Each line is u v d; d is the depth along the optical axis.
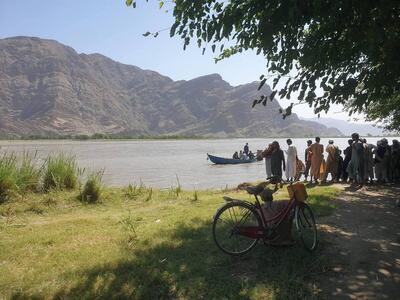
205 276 5.99
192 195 14.80
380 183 15.35
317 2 5.79
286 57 6.57
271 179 7.17
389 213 9.99
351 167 15.47
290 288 5.54
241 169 41.22
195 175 35.38
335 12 5.73
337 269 6.20
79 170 15.88
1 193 12.45
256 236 6.83
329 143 16.41
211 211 10.79
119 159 59.47
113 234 8.65
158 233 8.48
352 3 5.64
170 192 15.33
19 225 9.84
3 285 5.87
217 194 15.04
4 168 13.16
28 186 13.88
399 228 8.55
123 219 10.15
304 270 6.11
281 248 7.02
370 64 7.34
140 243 7.84
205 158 62.19
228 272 6.16
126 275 6.06
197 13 6.67
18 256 7.24
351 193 13.06
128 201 13.66
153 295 5.46
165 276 5.96
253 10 6.26
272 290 5.47
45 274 6.25
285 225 6.94
